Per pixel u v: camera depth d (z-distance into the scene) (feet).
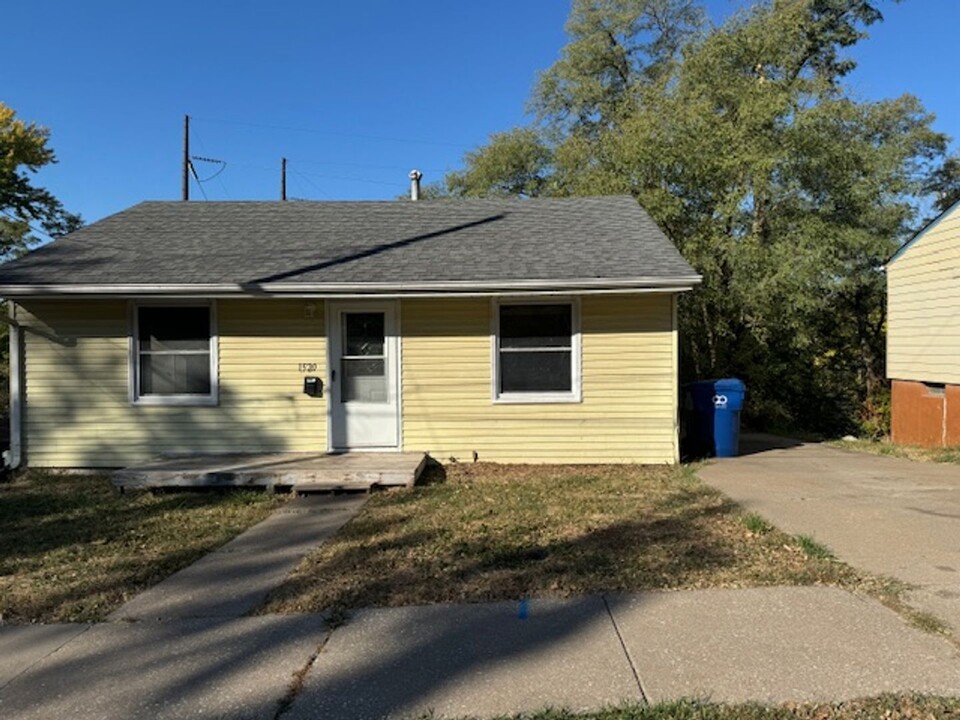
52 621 13.57
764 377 54.39
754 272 47.14
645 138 48.73
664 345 30.63
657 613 13.10
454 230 36.24
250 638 12.50
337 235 35.65
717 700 9.89
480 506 22.43
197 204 40.70
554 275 29.32
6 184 54.80
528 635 12.28
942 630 12.04
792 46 56.75
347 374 31.40
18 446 30.78
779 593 13.98
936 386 41.75
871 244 56.34
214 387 30.89
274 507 23.62
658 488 25.03
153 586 15.52
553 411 31.01
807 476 27.27
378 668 11.16
